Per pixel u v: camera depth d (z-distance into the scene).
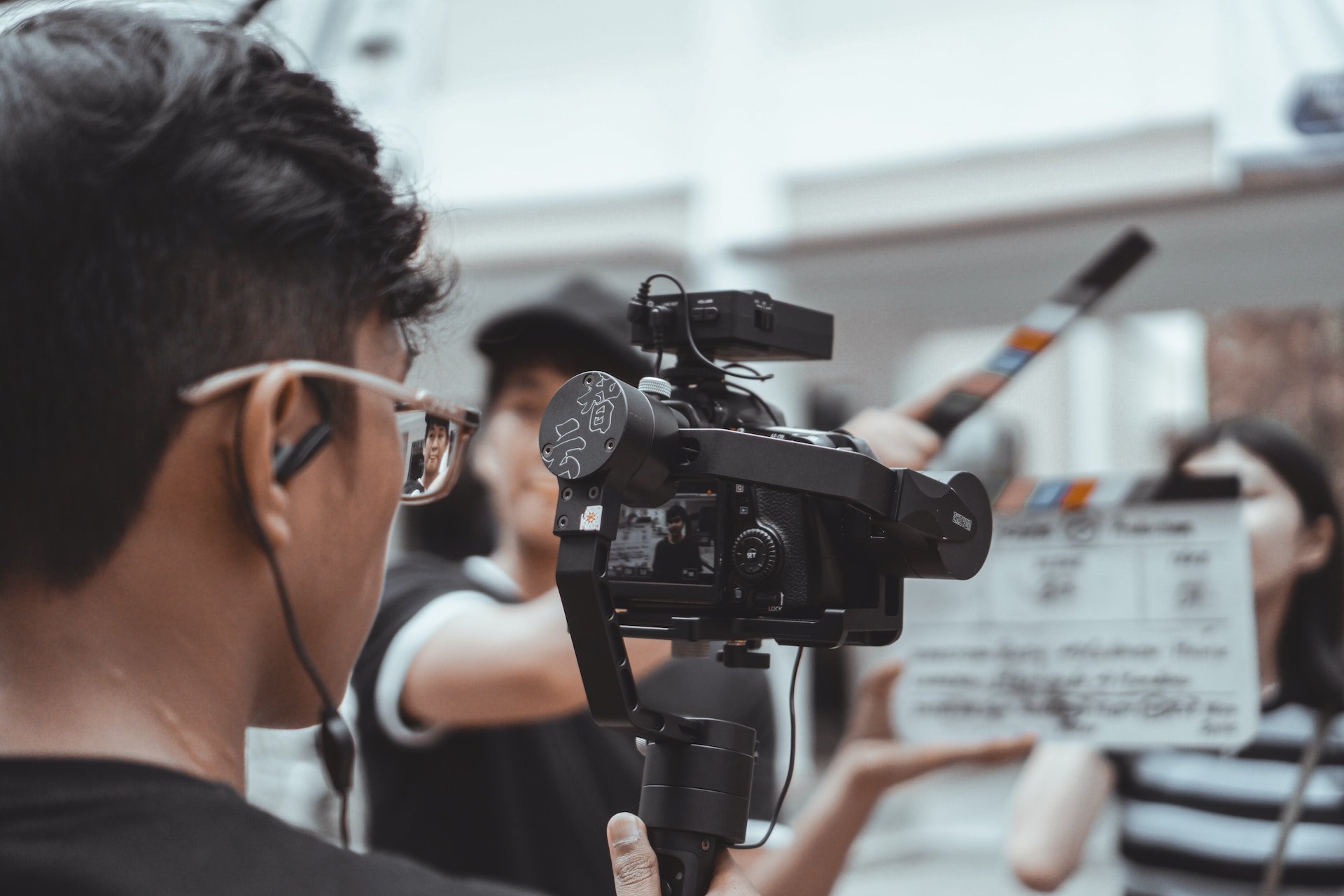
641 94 5.46
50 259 0.53
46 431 0.54
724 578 0.73
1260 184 4.30
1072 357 9.17
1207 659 1.29
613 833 0.69
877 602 0.75
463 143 5.69
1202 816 1.79
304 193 0.58
